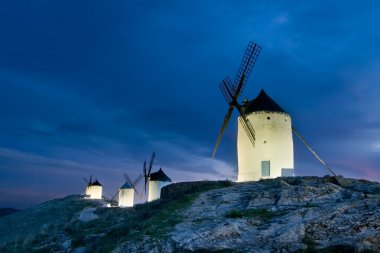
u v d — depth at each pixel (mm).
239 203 22859
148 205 31969
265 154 35312
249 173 35656
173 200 26781
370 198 19266
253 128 36344
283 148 35750
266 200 22312
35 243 29906
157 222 20891
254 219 19125
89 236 24953
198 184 31188
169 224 20047
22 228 55469
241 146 37406
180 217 21078
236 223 18359
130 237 19172
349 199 20719
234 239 16844
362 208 17766
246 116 37344
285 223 17578
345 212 17625
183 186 31531
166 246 16984
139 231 20047
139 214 27438
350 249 14195
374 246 14234
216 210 21844
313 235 16000
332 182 26438
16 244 31594
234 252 15406
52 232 33562
